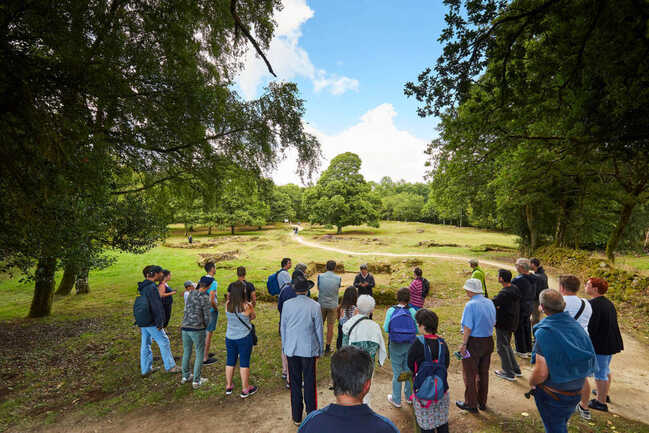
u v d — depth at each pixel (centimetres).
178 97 675
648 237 2794
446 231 5122
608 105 548
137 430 350
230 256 2369
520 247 2200
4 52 412
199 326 444
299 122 897
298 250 2902
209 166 936
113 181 842
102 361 556
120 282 1493
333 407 147
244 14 827
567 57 579
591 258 1265
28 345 645
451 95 636
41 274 724
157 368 518
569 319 255
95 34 509
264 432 341
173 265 2022
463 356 366
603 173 1225
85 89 511
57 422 369
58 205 490
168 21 624
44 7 424
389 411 373
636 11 436
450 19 587
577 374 241
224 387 446
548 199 1614
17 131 445
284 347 359
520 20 587
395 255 2400
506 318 446
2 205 450
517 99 647
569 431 322
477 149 1028
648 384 446
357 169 4766
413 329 367
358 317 352
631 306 829
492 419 346
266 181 1024
